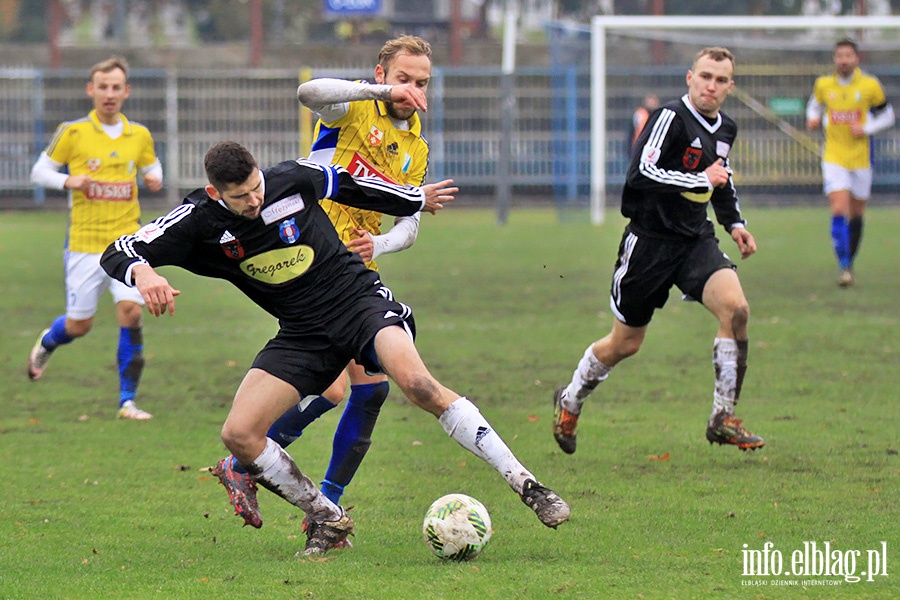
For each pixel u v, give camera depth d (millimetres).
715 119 22844
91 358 34531
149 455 22875
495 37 125812
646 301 22484
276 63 113000
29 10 128625
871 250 61844
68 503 19359
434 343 35875
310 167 16219
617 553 16109
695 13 121375
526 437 24250
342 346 16094
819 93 46938
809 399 27344
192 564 15891
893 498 19031
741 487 19922
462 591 14305
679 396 28266
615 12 123000
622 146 94438
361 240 17906
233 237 15727
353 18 117625
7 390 29703
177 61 115188
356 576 15070
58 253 63562
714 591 14258
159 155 96375
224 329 39906
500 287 49250
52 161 27203
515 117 97812
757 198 94000
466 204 98438
